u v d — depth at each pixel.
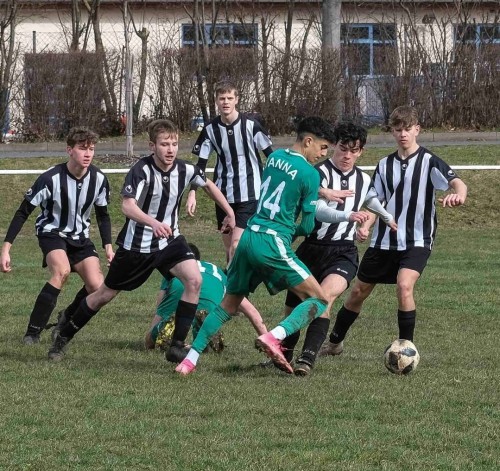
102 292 14.30
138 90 43.41
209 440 10.20
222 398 11.98
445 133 42.62
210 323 13.46
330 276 13.94
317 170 14.16
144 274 14.27
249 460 9.57
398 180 14.17
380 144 40.69
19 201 34.09
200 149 20.12
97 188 15.69
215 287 15.73
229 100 19.86
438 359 14.60
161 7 53.00
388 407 11.62
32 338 15.80
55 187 15.41
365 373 13.59
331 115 42.25
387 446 10.05
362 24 48.03
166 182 14.09
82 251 15.89
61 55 41.91
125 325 17.52
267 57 42.25
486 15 48.78
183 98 43.09
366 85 43.53
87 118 42.22
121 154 37.84
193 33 47.81
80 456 9.66
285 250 12.94
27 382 12.77
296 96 42.12
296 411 11.37
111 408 11.45
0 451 9.81
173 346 14.09
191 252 14.34
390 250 14.30
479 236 31.06
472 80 44.03
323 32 42.75
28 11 53.19
